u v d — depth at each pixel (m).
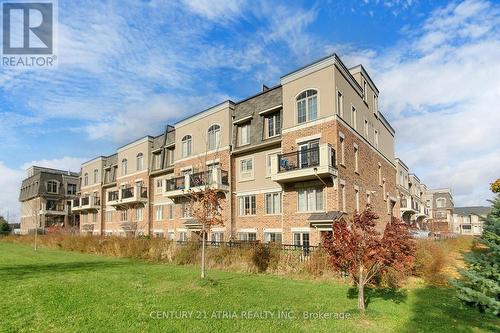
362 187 21.17
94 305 8.29
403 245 8.29
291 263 13.77
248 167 23.17
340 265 8.35
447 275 12.41
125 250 21.06
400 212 33.59
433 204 66.12
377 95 27.06
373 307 8.56
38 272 13.76
